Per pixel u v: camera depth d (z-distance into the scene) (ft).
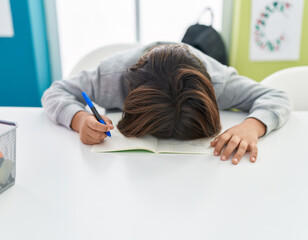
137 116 2.17
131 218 1.37
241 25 6.93
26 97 7.04
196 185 1.67
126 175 1.77
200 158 2.02
